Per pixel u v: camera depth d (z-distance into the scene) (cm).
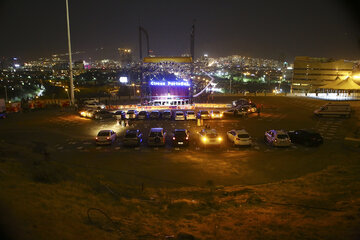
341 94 6356
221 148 2325
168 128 3133
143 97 5372
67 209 965
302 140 2394
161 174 1728
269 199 1243
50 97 7800
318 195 1262
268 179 1642
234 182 1602
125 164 1919
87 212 948
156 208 1136
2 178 1177
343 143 2438
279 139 2322
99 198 1175
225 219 1020
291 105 4744
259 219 1009
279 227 926
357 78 6931
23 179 1238
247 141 2323
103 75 14425
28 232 721
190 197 1302
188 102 5169
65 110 4519
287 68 17638
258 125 3238
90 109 3962
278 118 3644
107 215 963
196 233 884
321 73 11225
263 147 2347
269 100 5425
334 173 1620
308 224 934
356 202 1112
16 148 2159
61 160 1995
